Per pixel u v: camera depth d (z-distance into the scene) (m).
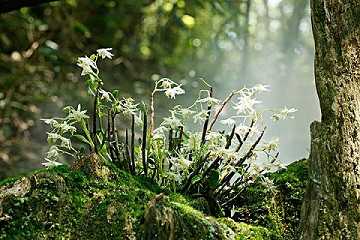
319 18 1.37
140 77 4.78
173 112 1.45
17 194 1.29
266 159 1.58
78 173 1.33
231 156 1.41
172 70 5.05
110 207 1.29
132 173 1.44
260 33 6.80
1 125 3.55
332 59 1.35
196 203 1.38
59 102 3.88
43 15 4.42
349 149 1.30
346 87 1.33
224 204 1.46
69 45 4.56
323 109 1.34
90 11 4.74
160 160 1.43
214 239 1.31
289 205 1.50
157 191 1.39
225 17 5.29
